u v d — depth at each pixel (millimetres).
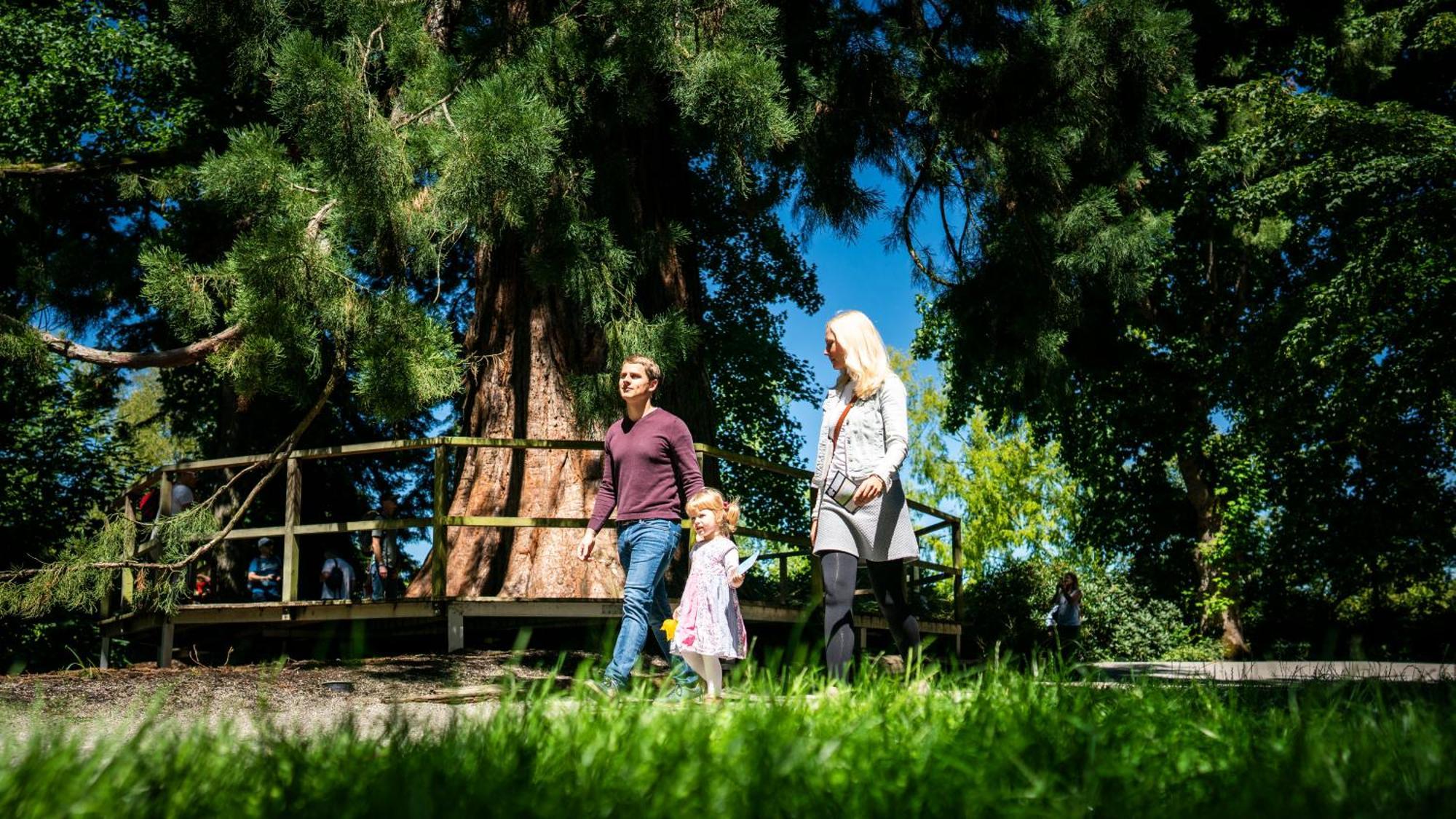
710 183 15672
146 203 15367
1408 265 14328
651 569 6031
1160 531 25219
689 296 11984
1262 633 24281
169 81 15164
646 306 11430
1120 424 23000
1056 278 12898
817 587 10414
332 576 13781
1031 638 22562
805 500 26062
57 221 14391
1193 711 3359
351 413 18312
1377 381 15680
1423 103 20000
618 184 10367
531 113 7824
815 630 11406
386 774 2166
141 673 8883
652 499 6102
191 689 7254
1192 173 17828
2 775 2133
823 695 3342
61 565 9391
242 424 17891
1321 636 23359
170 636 9945
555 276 9359
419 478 20031
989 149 12523
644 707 3057
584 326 11086
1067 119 11984
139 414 29344
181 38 15023
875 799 2033
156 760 2318
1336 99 15688
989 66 11781
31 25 15289
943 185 13500
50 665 16906
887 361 5516
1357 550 20609
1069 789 2154
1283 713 3199
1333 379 16281
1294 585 23250
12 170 13180
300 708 6121
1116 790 2127
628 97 9703
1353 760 2459
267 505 18000
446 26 10445
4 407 18141
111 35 15172
